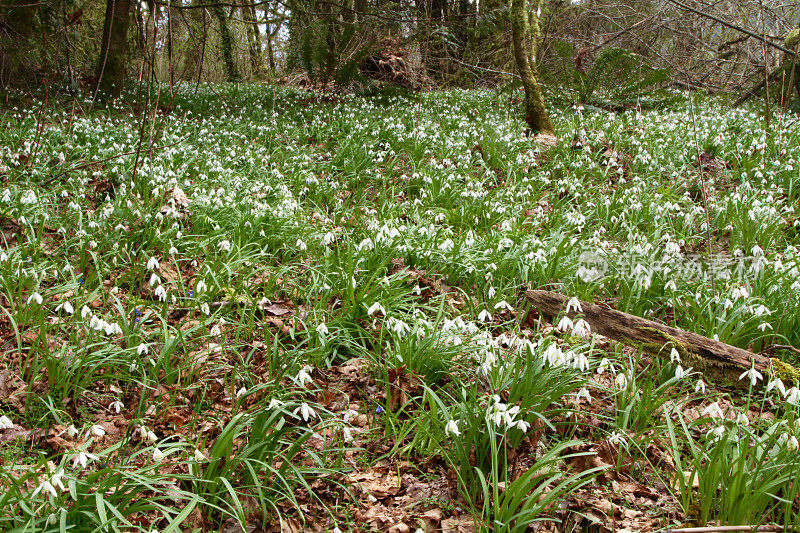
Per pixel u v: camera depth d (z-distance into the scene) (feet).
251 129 39.14
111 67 47.19
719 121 41.16
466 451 11.14
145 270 19.27
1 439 12.22
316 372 14.90
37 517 9.15
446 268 19.71
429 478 11.91
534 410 11.95
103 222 21.25
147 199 22.38
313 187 28.66
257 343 16.02
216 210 23.18
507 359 13.51
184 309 17.37
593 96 52.47
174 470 11.41
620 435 12.01
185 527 10.46
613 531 9.78
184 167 29.43
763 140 33.45
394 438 13.12
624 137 37.27
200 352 15.26
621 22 77.00
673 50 71.61
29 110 38.29
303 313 17.52
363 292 16.71
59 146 30.17
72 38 48.75
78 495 9.26
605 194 28.84
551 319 17.61
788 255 21.24
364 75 60.54
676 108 48.78
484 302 18.51
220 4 36.17
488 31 65.00
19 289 15.94
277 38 79.00
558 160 33.40
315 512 11.14
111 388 13.87
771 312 15.78
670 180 30.48
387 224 20.83
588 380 12.63
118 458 11.43
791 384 13.61
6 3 42.60
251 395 14.02
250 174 30.60
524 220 25.22
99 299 17.58
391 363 14.39
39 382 13.56
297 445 11.18
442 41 61.46
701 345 14.35
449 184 28.50
